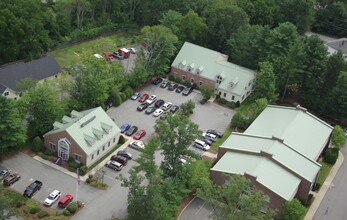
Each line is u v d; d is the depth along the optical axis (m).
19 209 82.75
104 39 142.62
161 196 79.88
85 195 88.50
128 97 121.31
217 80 127.69
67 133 93.62
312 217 90.00
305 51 126.69
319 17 180.88
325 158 107.06
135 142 103.62
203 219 86.62
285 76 127.00
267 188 86.19
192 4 153.12
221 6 145.50
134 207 74.38
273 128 105.25
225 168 91.50
